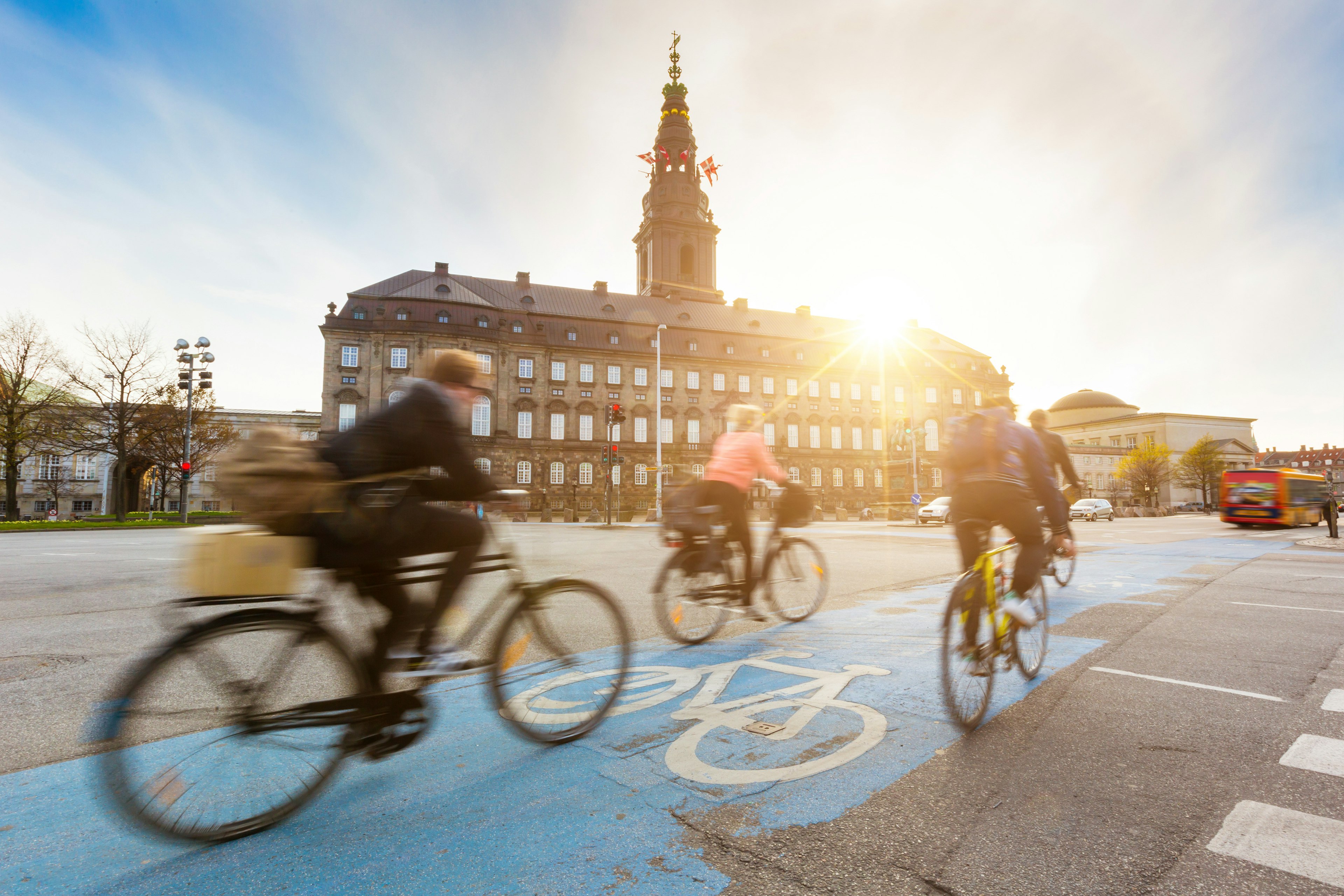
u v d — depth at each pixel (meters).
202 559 2.19
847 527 30.97
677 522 5.05
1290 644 5.07
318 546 2.38
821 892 1.94
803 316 75.44
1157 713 3.49
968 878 2.00
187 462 31.84
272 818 2.31
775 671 4.31
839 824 2.33
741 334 67.12
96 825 2.37
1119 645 5.04
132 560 13.43
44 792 2.64
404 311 53.59
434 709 2.73
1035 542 3.92
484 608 2.93
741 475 5.17
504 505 2.95
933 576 9.35
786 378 67.94
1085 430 112.56
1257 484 25.70
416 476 2.67
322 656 2.44
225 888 1.97
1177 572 9.68
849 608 6.66
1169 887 1.95
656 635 5.47
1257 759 2.90
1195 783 2.66
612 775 2.74
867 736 3.16
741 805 2.47
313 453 2.43
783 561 5.91
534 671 3.06
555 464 58.53
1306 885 1.96
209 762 2.20
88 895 1.95
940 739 3.13
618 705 3.63
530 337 58.28
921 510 33.16
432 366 2.93
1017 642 3.91
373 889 1.96
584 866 2.08
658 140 71.69
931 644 5.08
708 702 3.66
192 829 2.16
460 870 2.06
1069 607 6.72
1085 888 1.95
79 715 3.59
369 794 2.57
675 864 2.09
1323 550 13.51
